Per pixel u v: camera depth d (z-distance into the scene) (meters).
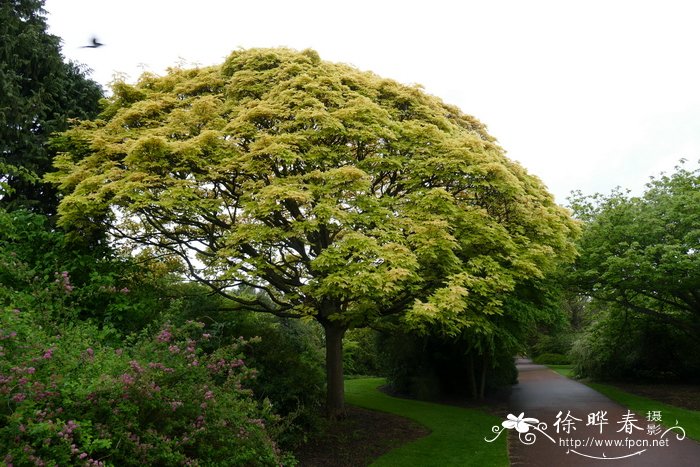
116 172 9.71
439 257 10.04
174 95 12.29
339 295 9.73
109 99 13.29
